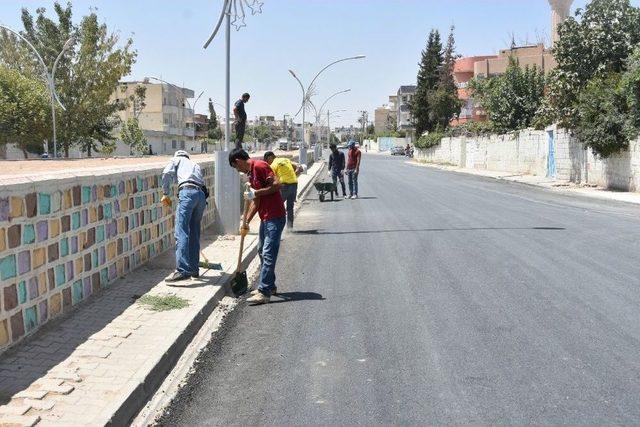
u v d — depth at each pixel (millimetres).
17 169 12977
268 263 7238
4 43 44875
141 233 8578
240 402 4457
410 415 4133
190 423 4148
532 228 12633
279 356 5379
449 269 8664
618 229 12375
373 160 70250
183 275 7719
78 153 56906
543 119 32188
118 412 4043
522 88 38406
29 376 4574
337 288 7770
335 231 12820
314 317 6527
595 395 4383
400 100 130125
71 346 5262
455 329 5945
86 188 6750
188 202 7699
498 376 4762
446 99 67625
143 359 4980
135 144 60125
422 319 6301
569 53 26266
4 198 5027
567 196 21234
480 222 13711
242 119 13945
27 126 39969
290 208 12852
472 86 44094
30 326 5480
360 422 4055
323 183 20016
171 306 6566
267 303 7188
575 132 25578
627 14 25641
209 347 5711
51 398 4195
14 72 40875
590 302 6793
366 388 4609
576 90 26484
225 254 9875
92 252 6934
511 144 37125
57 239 6027
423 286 7699
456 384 4625
